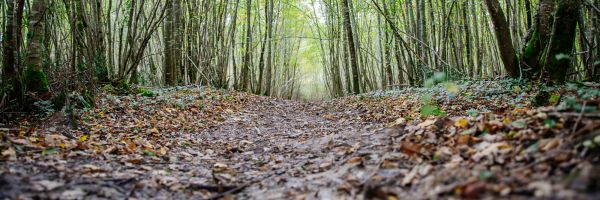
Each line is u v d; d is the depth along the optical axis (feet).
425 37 45.01
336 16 73.92
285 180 11.82
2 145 12.71
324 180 11.10
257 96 54.13
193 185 11.60
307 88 163.22
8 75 20.26
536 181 7.29
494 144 9.94
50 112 20.27
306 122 28.76
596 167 7.01
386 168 10.67
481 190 7.45
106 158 13.60
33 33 21.84
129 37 41.60
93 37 32.89
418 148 11.28
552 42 21.45
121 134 19.36
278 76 106.63
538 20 24.31
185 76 51.24
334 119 29.25
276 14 81.97
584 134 8.70
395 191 8.98
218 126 25.62
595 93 12.30
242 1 69.21
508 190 7.15
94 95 26.25
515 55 25.46
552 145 8.82
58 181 10.34
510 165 8.68
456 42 49.62
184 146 18.58
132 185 11.03
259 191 11.18
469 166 9.14
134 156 14.70
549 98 16.75
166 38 45.32
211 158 16.17
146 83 54.60
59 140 15.12
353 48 51.29
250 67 79.71
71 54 27.09
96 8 34.55
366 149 13.24
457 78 35.78
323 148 15.42
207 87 47.52
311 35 107.65
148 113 25.66
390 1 47.19
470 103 22.47
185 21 52.06
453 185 8.11
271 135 22.66
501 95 22.79
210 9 58.08
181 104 29.30
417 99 27.78
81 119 20.74
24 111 20.79
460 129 12.57
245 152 17.56
